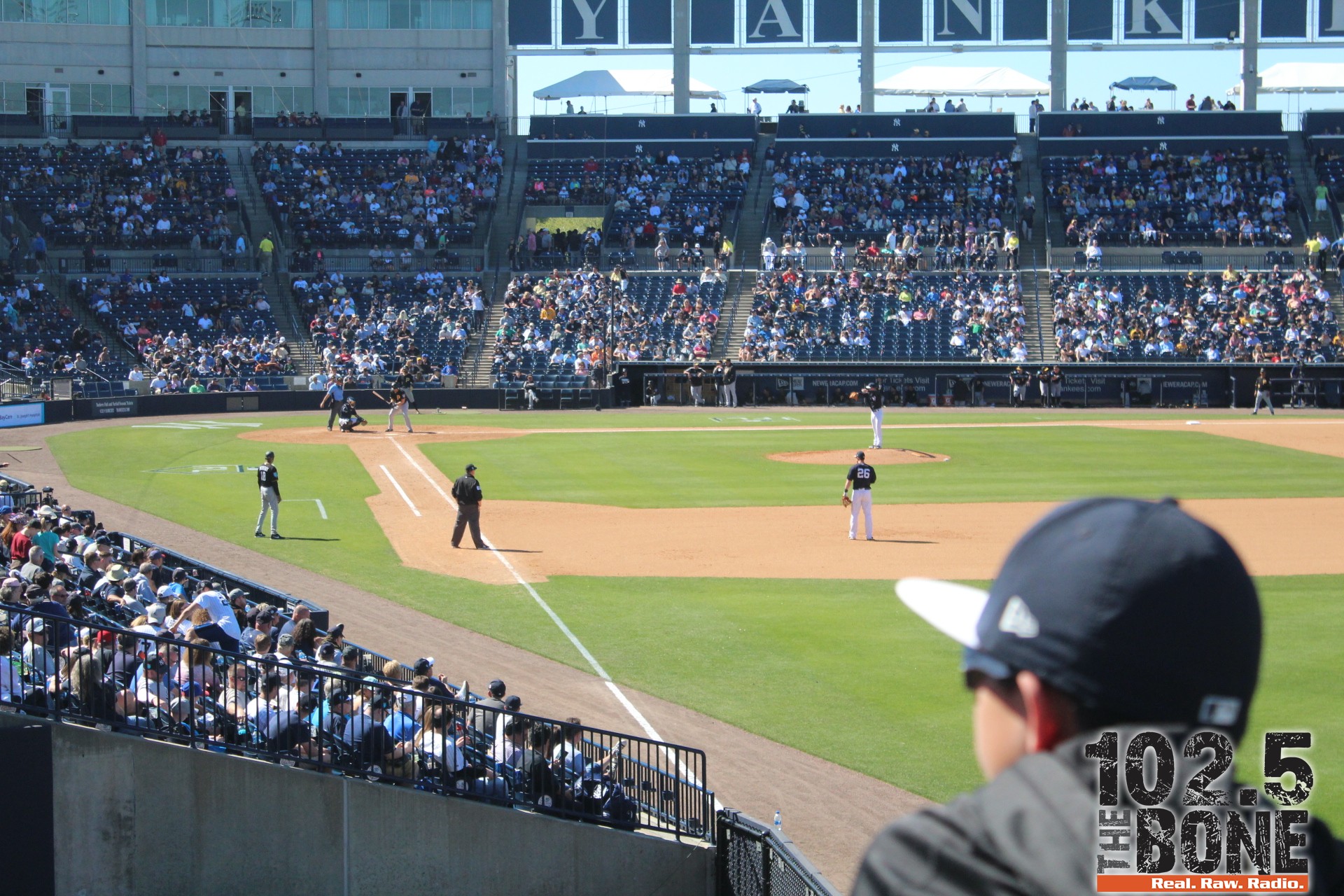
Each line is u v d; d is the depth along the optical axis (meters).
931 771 16.41
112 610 18.08
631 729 17.97
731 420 63.00
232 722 13.49
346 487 40.31
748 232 82.50
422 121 85.12
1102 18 83.38
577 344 72.81
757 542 31.55
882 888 1.75
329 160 82.81
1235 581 1.78
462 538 32.09
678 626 23.64
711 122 85.88
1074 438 53.88
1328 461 46.16
